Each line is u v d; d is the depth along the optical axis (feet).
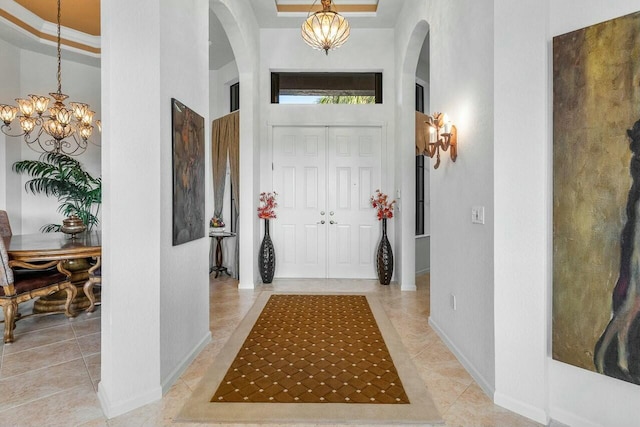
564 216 5.72
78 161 17.06
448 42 8.89
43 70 15.93
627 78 5.05
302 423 5.80
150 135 6.48
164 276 6.84
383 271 15.31
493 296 6.55
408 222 14.61
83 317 11.08
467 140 7.78
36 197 15.87
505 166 6.38
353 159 16.39
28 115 12.62
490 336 6.70
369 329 10.05
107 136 6.02
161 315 6.68
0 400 6.38
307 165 16.44
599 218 5.36
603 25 5.25
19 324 10.43
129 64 6.20
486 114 6.88
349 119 16.22
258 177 15.85
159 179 6.61
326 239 16.56
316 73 16.58
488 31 6.77
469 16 7.63
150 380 6.44
